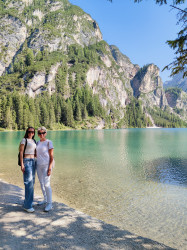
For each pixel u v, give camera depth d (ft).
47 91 479.82
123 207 23.21
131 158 64.39
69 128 413.80
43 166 15.94
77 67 629.92
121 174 41.50
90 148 90.84
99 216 20.42
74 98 528.22
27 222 13.19
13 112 296.71
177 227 18.33
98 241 11.15
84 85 600.39
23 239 10.87
